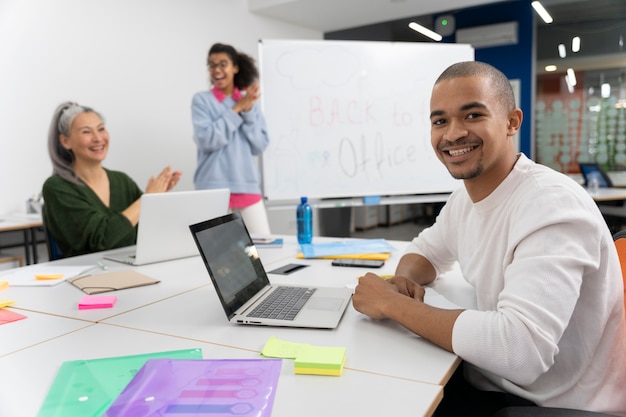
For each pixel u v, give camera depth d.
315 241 2.01
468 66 0.99
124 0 3.46
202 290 1.31
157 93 3.73
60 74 3.15
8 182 2.98
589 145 4.94
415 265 1.33
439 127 1.02
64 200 1.92
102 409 0.67
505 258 0.94
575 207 0.86
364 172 3.34
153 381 0.75
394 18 4.88
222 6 4.20
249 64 2.86
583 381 0.92
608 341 0.93
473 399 1.07
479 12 4.96
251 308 1.07
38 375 0.79
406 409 0.66
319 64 3.25
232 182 2.83
